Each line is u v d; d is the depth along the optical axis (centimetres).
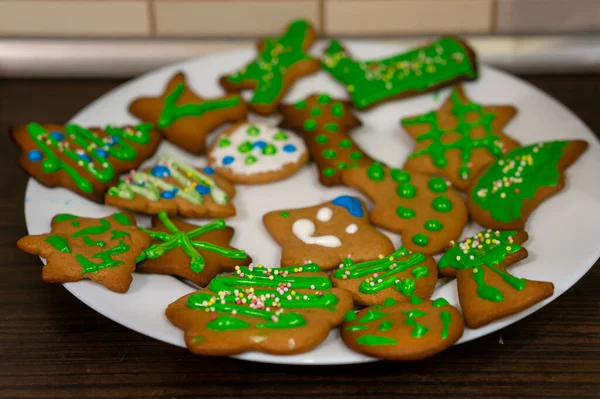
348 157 58
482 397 47
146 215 55
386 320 47
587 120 63
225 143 60
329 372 48
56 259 50
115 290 49
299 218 54
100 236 52
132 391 48
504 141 59
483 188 55
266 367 49
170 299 49
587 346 49
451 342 46
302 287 49
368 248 52
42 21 70
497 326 47
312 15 70
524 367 48
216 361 49
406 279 50
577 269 50
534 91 63
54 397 47
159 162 58
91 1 69
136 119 62
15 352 50
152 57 69
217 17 70
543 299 48
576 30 69
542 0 68
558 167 56
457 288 49
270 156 58
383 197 55
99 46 69
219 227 54
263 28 70
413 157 58
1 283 53
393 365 49
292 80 65
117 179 57
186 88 64
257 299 48
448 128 60
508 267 50
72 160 57
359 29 70
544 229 52
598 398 47
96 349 50
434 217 54
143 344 50
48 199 55
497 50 68
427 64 65
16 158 62
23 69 70
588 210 53
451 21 69
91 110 62
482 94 63
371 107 62
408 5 69
